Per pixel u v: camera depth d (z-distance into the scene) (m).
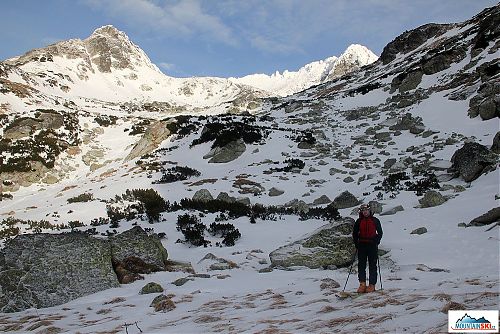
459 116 34.09
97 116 56.75
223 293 10.00
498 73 36.09
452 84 42.03
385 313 6.08
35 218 23.48
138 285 11.55
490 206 15.48
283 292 9.46
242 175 29.84
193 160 35.81
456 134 30.23
